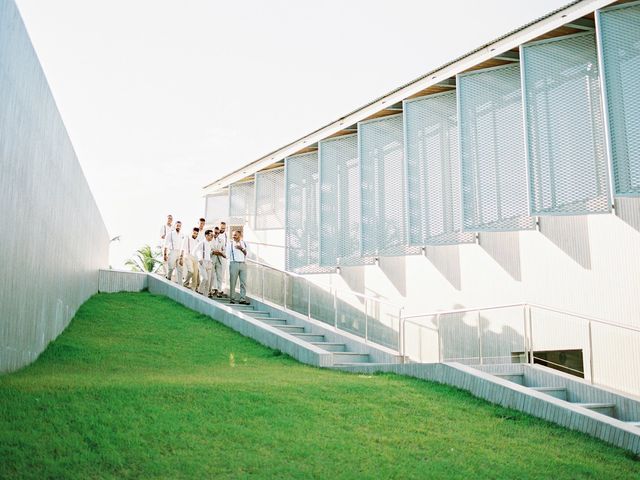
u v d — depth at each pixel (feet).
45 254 32.09
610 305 35.76
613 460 22.11
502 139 39.63
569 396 31.76
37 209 29.40
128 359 34.83
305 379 30.53
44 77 30.14
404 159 46.37
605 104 32.17
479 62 40.14
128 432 19.17
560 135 35.86
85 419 19.72
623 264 35.24
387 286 51.67
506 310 35.86
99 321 45.06
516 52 39.29
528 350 34.83
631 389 29.76
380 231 49.26
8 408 19.63
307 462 18.90
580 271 37.58
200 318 49.90
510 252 42.04
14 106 24.43
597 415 24.97
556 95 36.29
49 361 31.07
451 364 31.17
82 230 48.14
